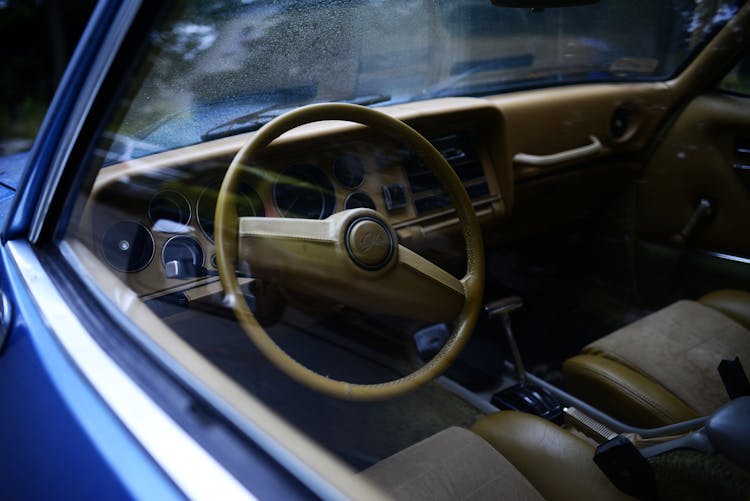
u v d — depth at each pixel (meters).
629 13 1.92
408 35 1.74
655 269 2.01
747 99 1.82
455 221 1.55
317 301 1.16
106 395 0.81
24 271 1.17
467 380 1.59
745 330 1.59
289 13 1.38
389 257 1.21
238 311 1.09
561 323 1.96
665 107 1.97
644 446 1.06
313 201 1.40
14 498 1.02
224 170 1.31
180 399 0.75
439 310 1.31
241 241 1.17
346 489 0.62
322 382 1.11
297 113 1.29
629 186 2.07
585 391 1.55
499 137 1.92
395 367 1.23
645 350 1.53
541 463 1.14
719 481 0.87
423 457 1.09
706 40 1.86
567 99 2.05
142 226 1.22
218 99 1.32
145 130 1.19
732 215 1.83
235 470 0.63
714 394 1.41
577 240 2.19
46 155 1.08
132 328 0.93
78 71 0.94
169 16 0.87
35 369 0.97
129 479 0.68
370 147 1.51
